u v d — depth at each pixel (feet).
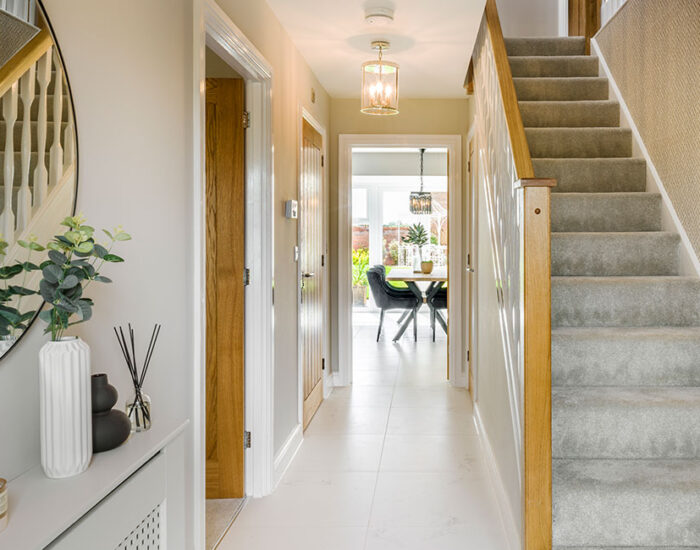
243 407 9.99
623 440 8.09
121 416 4.59
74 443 4.03
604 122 13.88
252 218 10.00
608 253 10.80
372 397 16.60
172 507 4.99
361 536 8.64
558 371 9.02
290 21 10.91
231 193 9.83
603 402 8.09
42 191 4.24
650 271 10.79
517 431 7.84
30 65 4.09
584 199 11.56
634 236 10.76
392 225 35.70
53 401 3.99
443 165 33.24
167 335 6.42
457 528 8.87
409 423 14.19
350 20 10.84
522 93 14.74
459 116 17.39
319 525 9.00
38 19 4.19
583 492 7.19
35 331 4.35
